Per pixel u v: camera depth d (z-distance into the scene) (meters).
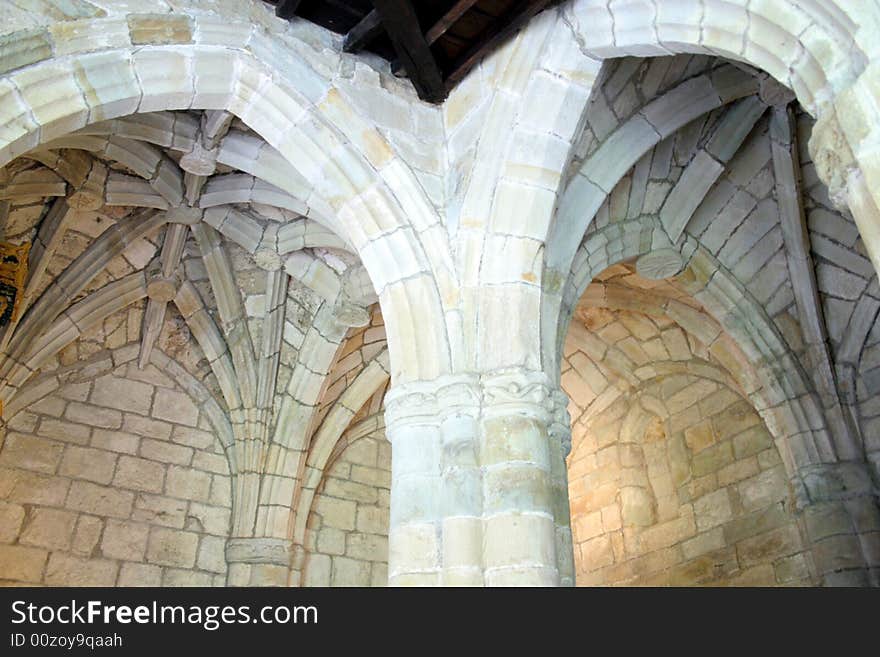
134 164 7.33
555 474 4.85
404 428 4.92
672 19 4.45
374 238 5.45
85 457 8.16
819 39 3.48
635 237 6.90
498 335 5.08
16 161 6.88
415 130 5.80
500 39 5.53
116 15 4.88
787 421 7.32
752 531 8.02
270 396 8.63
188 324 8.72
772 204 7.43
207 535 8.41
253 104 5.41
